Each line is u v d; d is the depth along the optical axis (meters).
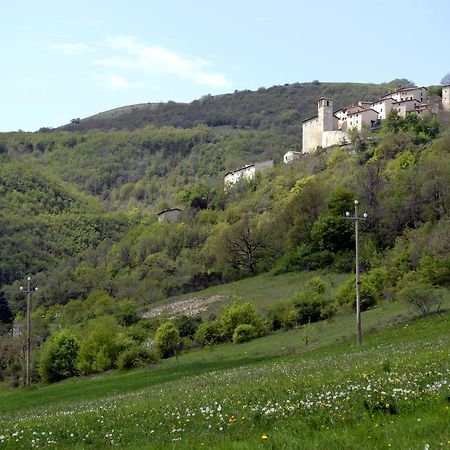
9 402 57.59
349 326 70.56
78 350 87.12
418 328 55.62
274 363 53.72
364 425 15.43
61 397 55.78
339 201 127.50
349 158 179.50
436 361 25.70
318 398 19.91
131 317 116.75
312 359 47.91
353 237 121.38
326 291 98.81
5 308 157.88
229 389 29.47
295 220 138.12
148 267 165.62
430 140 172.38
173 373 63.62
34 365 92.62
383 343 50.69
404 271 88.50
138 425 21.48
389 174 141.88
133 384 57.84
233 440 15.86
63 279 173.00
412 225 119.50
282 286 115.88
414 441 13.53
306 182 169.25
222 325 89.62
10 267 190.25
